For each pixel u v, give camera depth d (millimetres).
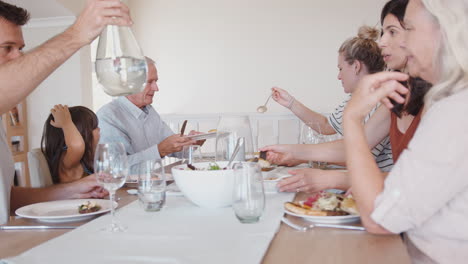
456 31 792
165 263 686
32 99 3924
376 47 2342
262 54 4488
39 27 3857
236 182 924
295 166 1894
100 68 866
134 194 1327
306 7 4371
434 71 871
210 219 967
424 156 741
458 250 782
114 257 717
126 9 885
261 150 1651
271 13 4445
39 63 961
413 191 743
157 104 4719
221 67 4578
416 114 1225
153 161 1077
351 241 798
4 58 1281
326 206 954
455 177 724
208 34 4586
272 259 708
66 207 1123
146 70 911
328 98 4379
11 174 1396
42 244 794
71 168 1779
